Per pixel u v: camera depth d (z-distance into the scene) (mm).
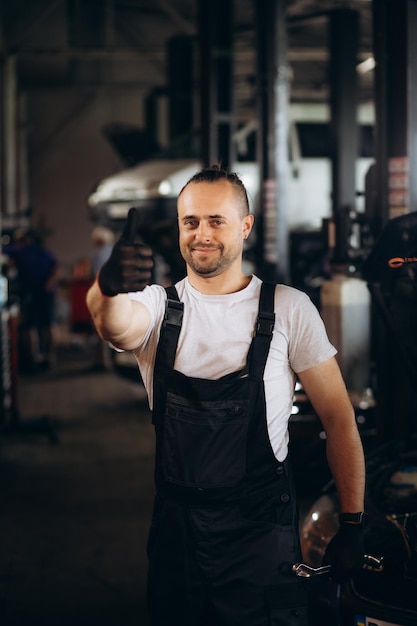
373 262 3252
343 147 9016
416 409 4367
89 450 6898
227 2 9648
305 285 9188
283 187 8328
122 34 22406
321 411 2230
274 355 2146
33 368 11438
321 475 5246
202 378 2131
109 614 3783
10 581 4172
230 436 2109
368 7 16359
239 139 12344
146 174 12586
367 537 2717
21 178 20422
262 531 2137
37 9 17609
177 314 2168
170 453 2141
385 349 4641
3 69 16297
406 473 3057
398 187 4879
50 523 5066
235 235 2143
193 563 2139
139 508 5348
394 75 4855
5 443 7164
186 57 15289
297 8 15031
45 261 11469
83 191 22750
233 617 2135
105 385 10352
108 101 22672
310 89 22234
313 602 2752
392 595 2551
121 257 1898
